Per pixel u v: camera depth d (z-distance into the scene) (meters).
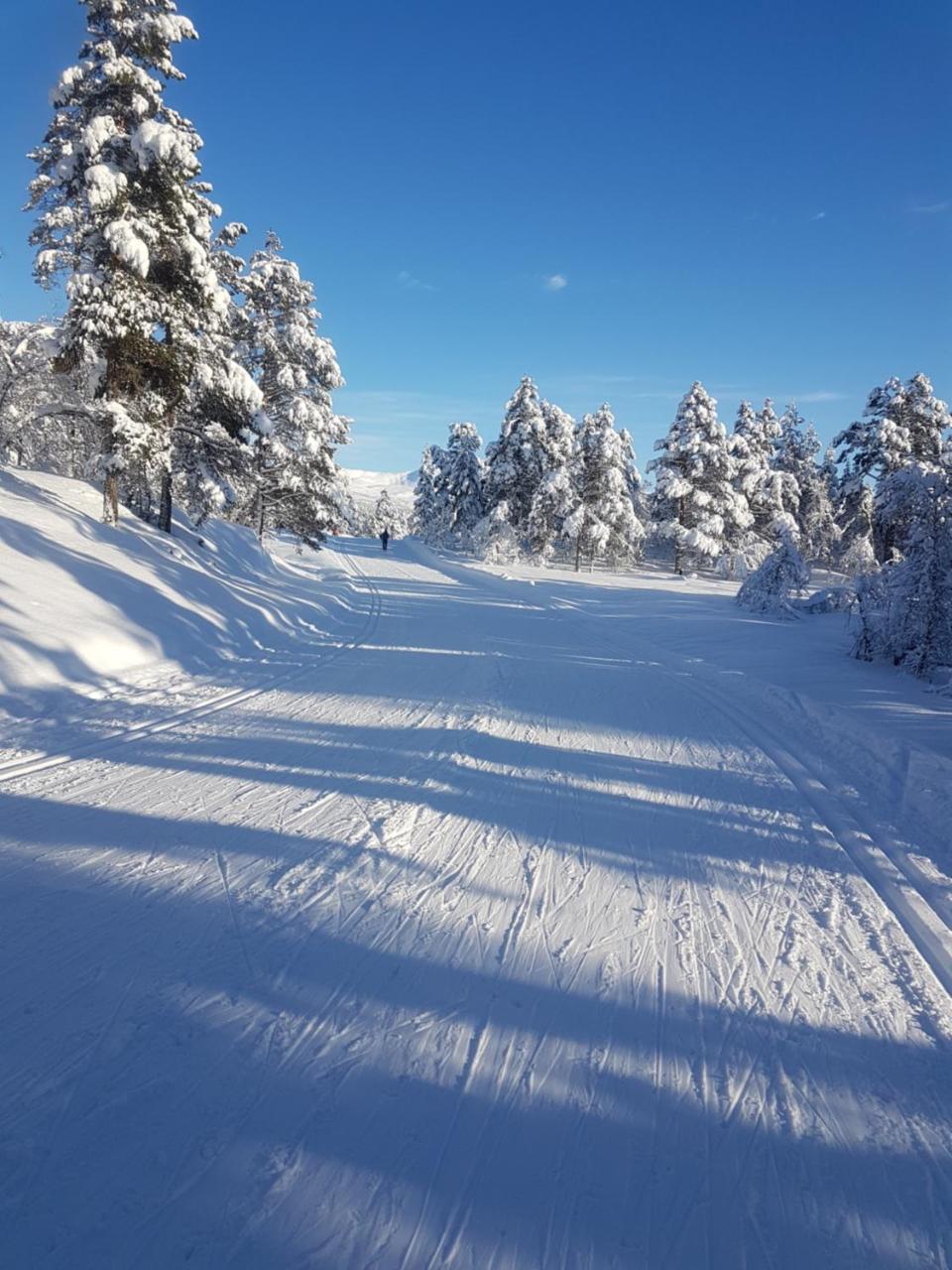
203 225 15.52
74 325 14.27
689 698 10.26
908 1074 2.85
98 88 14.03
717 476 41.56
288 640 14.32
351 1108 2.54
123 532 16.14
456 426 54.56
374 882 4.34
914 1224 2.18
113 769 6.25
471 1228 2.10
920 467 13.55
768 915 4.11
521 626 18.33
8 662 8.37
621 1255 2.04
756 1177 2.34
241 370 17.86
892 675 12.29
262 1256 1.99
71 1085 2.60
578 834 5.21
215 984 3.25
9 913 3.80
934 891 4.45
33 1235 2.03
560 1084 2.71
